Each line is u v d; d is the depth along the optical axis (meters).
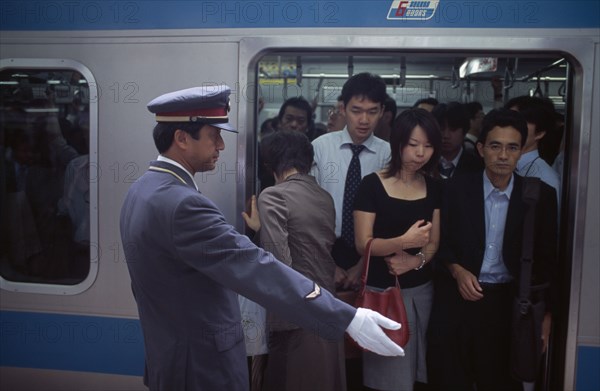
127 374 2.39
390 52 2.21
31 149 2.44
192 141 1.63
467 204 2.32
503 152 2.24
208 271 1.51
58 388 2.44
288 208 2.15
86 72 2.30
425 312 2.39
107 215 2.35
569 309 2.18
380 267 2.37
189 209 1.52
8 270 2.48
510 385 2.39
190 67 2.25
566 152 2.23
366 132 2.59
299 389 2.22
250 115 2.26
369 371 2.36
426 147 2.27
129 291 2.36
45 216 2.45
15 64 2.34
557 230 2.27
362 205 2.33
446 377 2.38
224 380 1.61
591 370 2.19
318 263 2.20
